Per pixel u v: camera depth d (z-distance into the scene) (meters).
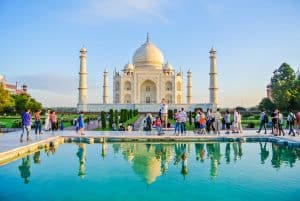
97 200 11.41
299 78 79.94
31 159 19.25
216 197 11.76
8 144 22.58
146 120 37.53
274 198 11.64
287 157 19.98
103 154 21.22
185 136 28.92
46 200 11.41
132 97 104.69
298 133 31.17
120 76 105.25
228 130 32.78
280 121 30.89
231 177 14.71
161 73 105.12
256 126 45.75
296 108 73.50
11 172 15.73
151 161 18.69
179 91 108.19
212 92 85.62
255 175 15.12
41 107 97.81
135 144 26.61
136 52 113.81
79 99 88.06
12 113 91.25
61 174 15.34
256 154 21.22
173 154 21.28
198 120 34.69
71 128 42.81
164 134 31.73
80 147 24.78
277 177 14.72
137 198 11.64
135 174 15.36
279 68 78.25
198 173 15.54
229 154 21.23
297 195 12.03
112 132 34.62
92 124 52.97
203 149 23.62
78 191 12.53
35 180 14.20
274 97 76.38
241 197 11.79
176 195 12.02
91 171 16.00
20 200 11.42
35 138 27.11
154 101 110.81
